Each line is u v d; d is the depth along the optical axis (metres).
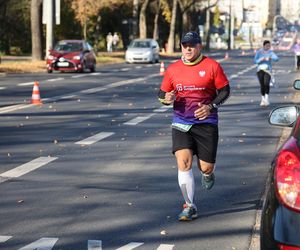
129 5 130.12
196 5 160.75
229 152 20.38
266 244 7.15
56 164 17.95
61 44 65.19
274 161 7.69
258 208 13.66
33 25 77.62
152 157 19.23
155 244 11.19
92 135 23.44
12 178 16.11
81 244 11.12
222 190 15.26
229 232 11.94
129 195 14.61
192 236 11.67
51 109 31.69
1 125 25.67
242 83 51.47
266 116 30.03
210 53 140.12
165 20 152.00
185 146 12.51
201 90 12.30
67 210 13.28
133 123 26.92
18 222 12.38
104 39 142.88
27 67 65.81
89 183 15.73
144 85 48.03
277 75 62.69
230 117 29.66
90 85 47.31
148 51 86.19
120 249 10.88
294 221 7.00
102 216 12.89
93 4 97.81
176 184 15.73
